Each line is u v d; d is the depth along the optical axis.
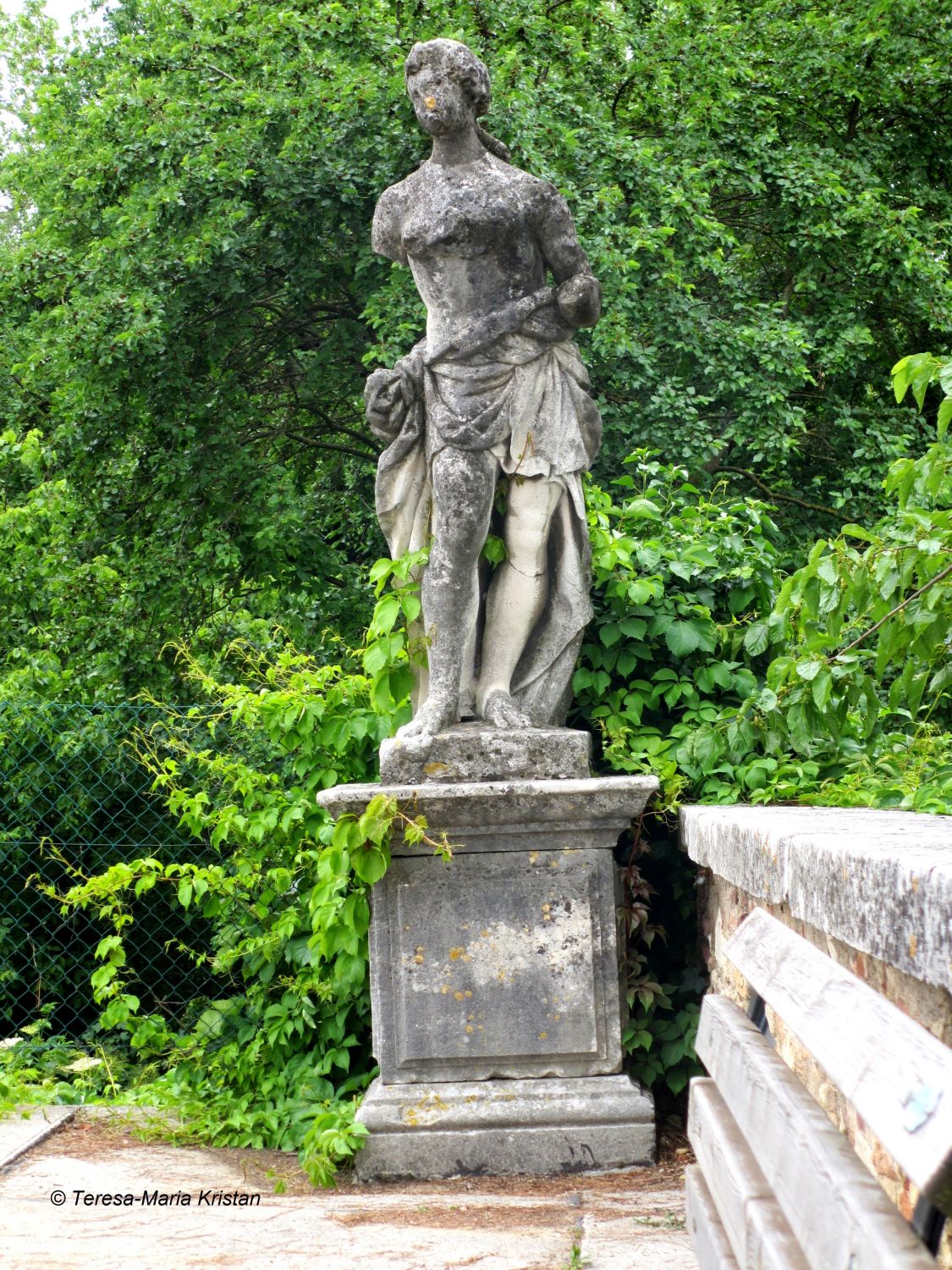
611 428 11.12
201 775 5.58
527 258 4.23
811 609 3.70
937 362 3.36
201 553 11.55
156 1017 5.13
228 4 11.77
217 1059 4.75
